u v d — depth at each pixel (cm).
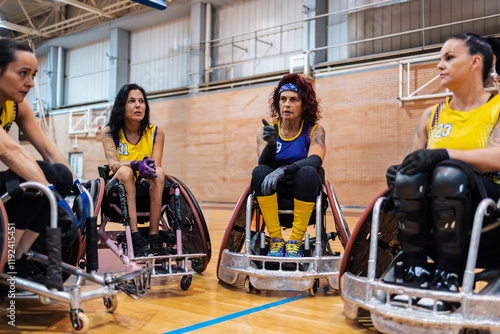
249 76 1105
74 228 155
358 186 931
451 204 132
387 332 136
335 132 962
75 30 1414
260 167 220
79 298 146
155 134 259
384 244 181
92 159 1379
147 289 185
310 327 160
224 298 208
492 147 144
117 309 186
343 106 953
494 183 149
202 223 240
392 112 898
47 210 149
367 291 144
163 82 1289
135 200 230
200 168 1189
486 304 125
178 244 222
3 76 152
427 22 894
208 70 1173
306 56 972
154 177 224
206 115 1177
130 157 250
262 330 156
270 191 208
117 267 290
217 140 1156
